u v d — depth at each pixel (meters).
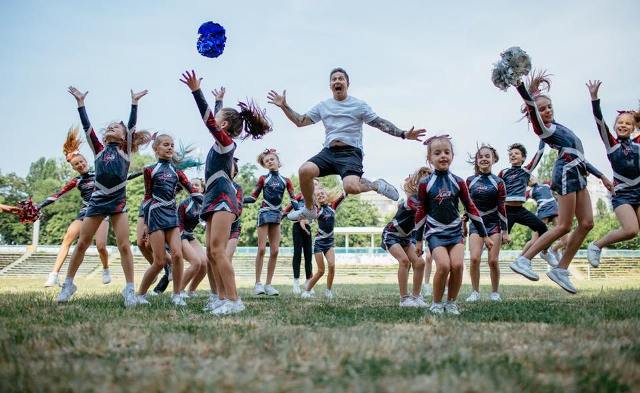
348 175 7.03
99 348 3.68
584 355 3.39
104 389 2.64
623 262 40.56
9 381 2.76
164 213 7.67
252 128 6.68
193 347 3.65
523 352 3.46
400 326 4.85
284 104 7.31
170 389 2.60
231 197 6.22
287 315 5.75
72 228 12.62
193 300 8.48
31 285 14.73
